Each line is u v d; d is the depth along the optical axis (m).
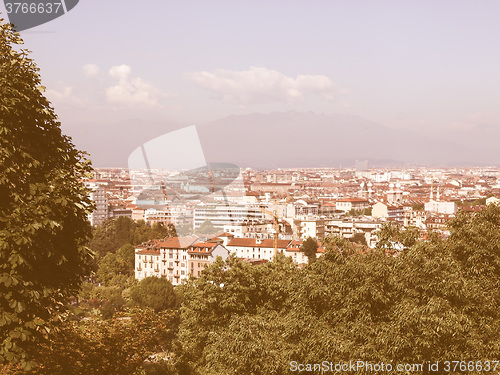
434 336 27.72
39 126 22.39
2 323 18.39
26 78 21.81
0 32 21.22
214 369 33.91
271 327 33.25
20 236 18.31
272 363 29.81
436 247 31.39
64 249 21.72
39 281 20.31
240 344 30.45
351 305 30.67
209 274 45.09
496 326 31.38
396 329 28.33
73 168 22.62
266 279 46.19
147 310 34.59
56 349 24.12
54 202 20.14
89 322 30.50
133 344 30.78
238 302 43.94
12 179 19.91
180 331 47.31
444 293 29.34
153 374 39.72
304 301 32.56
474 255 36.34
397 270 31.48
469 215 40.00
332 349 28.88
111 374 27.97
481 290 33.31
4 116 20.22
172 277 164.00
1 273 18.28
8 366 21.45
